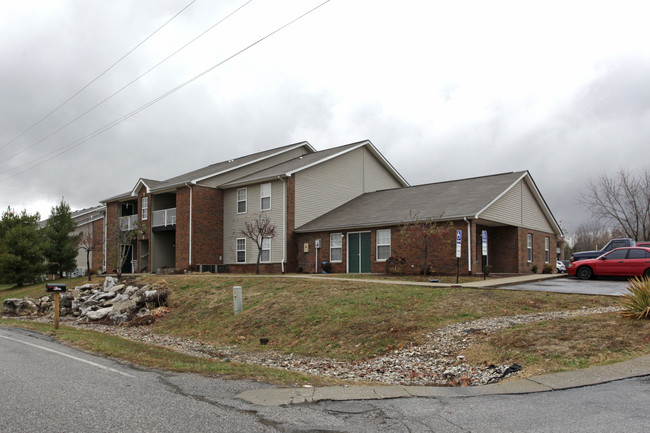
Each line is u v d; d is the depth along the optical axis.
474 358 9.49
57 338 12.75
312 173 28.56
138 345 12.37
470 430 5.28
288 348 12.87
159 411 5.83
